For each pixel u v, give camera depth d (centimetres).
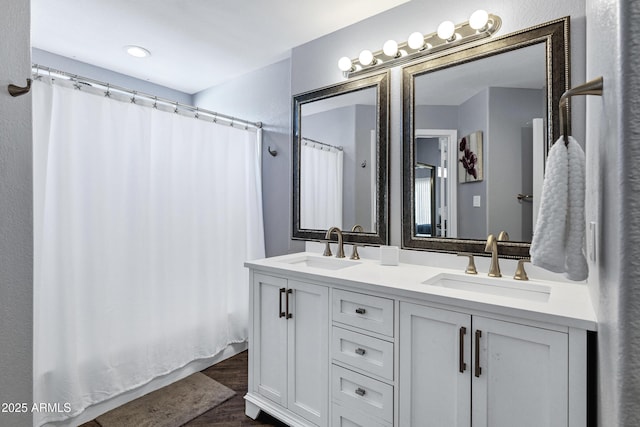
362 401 151
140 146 216
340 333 158
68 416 180
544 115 156
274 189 286
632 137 41
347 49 226
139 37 238
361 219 219
